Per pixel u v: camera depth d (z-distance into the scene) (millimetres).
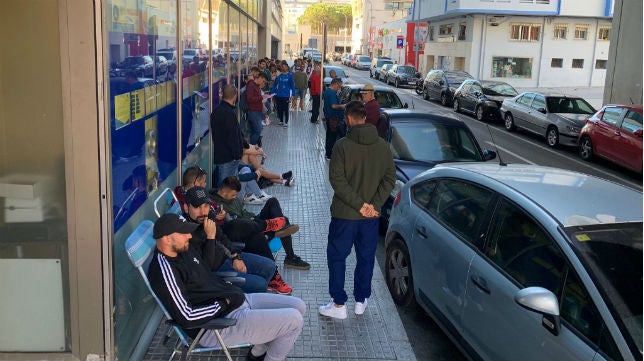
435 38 44656
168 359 4266
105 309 3779
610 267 3289
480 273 3986
